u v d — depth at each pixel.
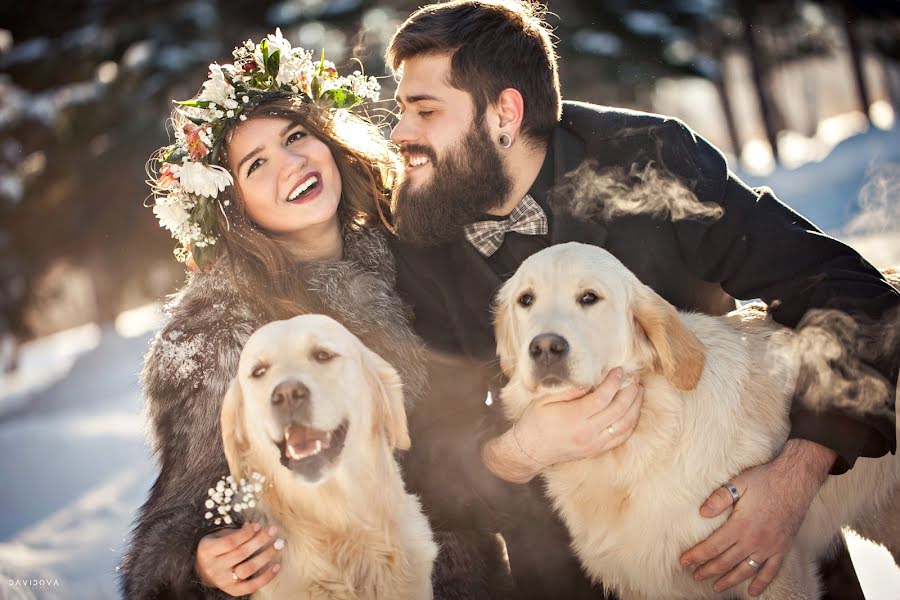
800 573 2.61
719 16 16.64
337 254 3.17
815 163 18.89
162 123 14.10
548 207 3.06
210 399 2.69
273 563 2.43
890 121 21.38
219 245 2.97
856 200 15.34
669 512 2.55
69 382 14.55
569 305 2.50
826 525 2.84
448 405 3.04
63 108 14.36
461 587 2.90
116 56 14.62
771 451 2.63
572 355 2.43
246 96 3.05
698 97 31.45
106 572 4.75
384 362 2.56
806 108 29.55
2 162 14.87
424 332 3.12
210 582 2.42
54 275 16.66
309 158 3.04
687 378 2.52
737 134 23.56
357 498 2.44
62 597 4.39
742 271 2.92
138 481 6.75
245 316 2.81
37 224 14.84
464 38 3.00
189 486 2.63
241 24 14.11
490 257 3.08
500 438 2.63
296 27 13.84
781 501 2.51
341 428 2.40
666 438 2.55
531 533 2.96
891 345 2.65
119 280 15.43
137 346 15.25
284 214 3.00
